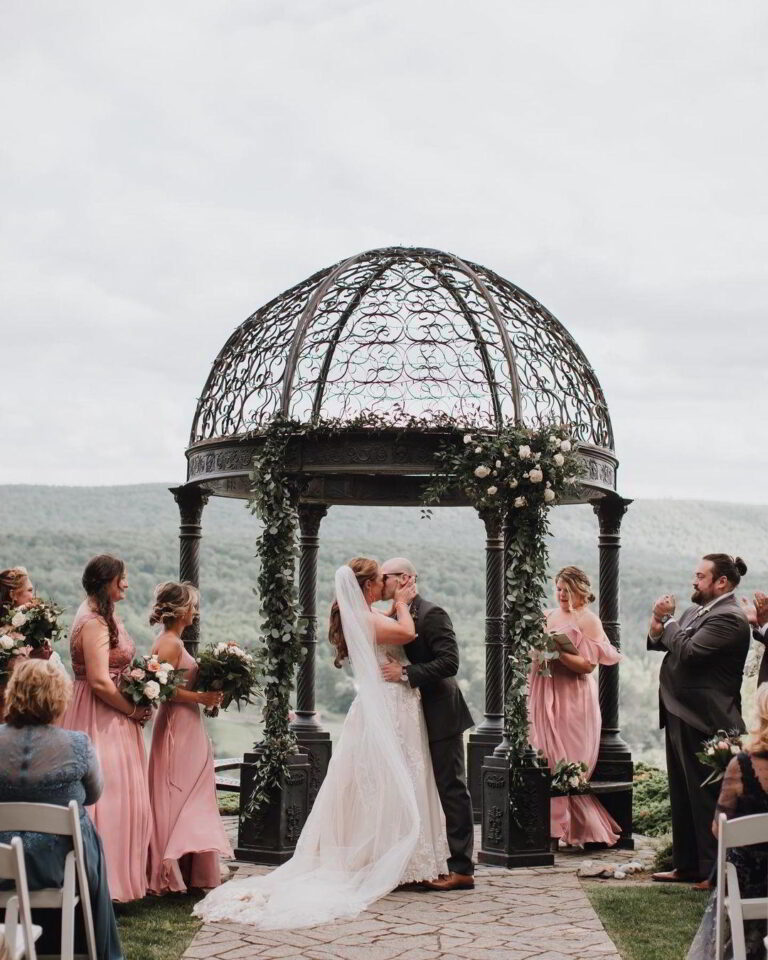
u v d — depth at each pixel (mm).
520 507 7633
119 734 6359
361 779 6832
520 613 7668
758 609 7434
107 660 6324
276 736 7613
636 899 6594
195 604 6992
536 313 8820
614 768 8641
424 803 6891
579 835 8320
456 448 7680
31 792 4742
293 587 7719
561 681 8516
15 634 6789
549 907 6418
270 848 7582
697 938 4570
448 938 5738
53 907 4418
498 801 7684
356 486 9188
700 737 7059
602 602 8984
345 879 6668
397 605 7082
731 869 4125
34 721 4879
